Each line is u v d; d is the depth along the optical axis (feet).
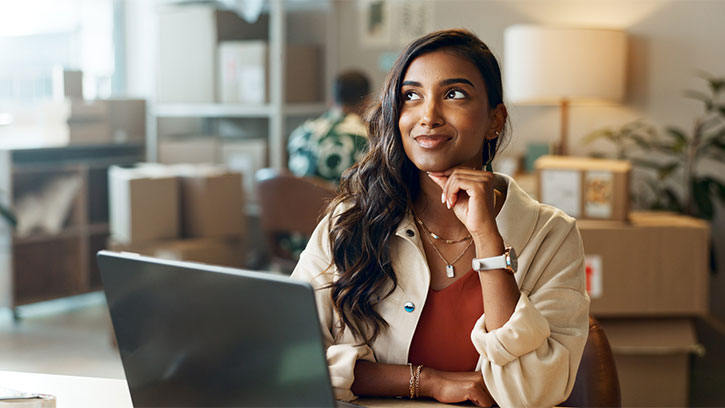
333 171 12.21
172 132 17.39
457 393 4.40
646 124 13.32
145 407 3.48
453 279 4.61
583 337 4.41
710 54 12.82
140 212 13.51
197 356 3.21
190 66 16.14
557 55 12.10
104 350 13.26
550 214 4.68
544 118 14.01
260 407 3.06
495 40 14.44
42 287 16.25
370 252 4.58
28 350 13.20
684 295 10.41
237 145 15.92
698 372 12.73
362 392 4.57
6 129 16.34
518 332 4.13
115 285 3.42
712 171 12.91
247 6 16.01
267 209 12.07
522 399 4.20
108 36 18.65
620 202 10.41
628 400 10.66
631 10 13.28
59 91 16.16
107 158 16.88
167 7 16.31
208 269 3.08
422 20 15.17
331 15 16.15
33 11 17.74
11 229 14.90
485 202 4.25
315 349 2.89
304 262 4.82
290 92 15.61
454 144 4.31
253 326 3.01
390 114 4.48
